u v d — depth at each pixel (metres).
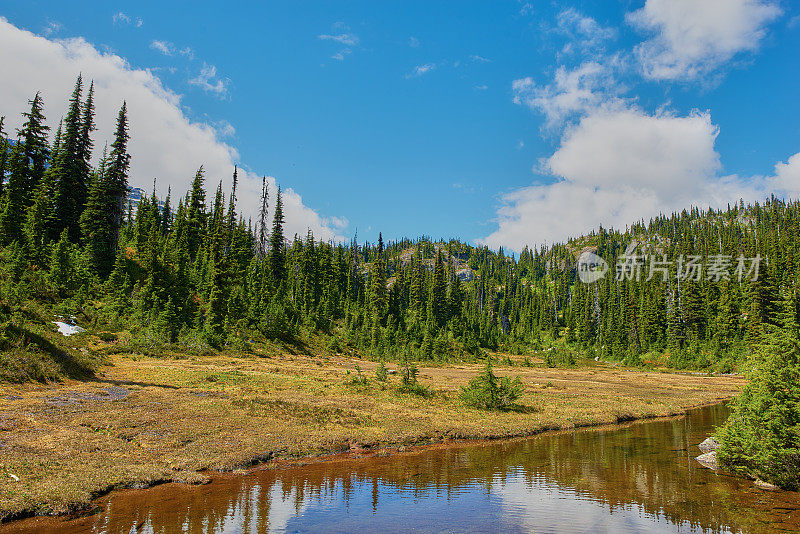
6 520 10.79
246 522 11.20
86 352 37.81
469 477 16.16
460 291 154.75
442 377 57.75
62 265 56.03
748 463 16.28
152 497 13.04
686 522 11.67
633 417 32.53
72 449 15.74
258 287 85.38
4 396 22.67
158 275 63.59
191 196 93.56
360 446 20.80
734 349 91.06
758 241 140.38
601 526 11.42
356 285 141.25
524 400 37.44
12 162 65.50
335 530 10.85
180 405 24.19
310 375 46.44
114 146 73.19
